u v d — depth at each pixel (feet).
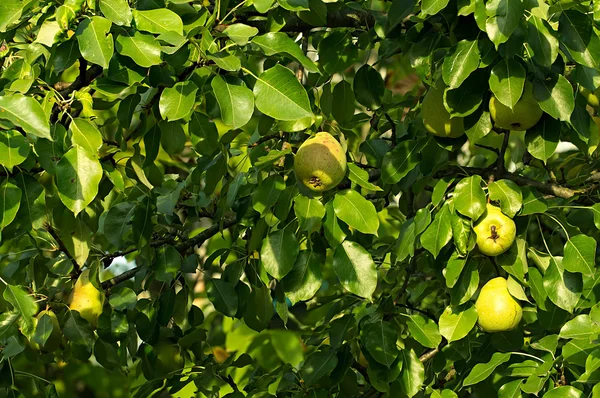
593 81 9.53
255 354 19.25
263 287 11.59
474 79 9.58
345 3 11.62
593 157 12.44
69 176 8.14
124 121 10.22
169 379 12.29
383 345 10.41
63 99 8.65
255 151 11.27
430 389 10.98
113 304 11.71
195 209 13.28
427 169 10.72
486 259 10.25
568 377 9.93
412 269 11.93
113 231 11.88
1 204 8.30
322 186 9.55
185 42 8.25
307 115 8.25
